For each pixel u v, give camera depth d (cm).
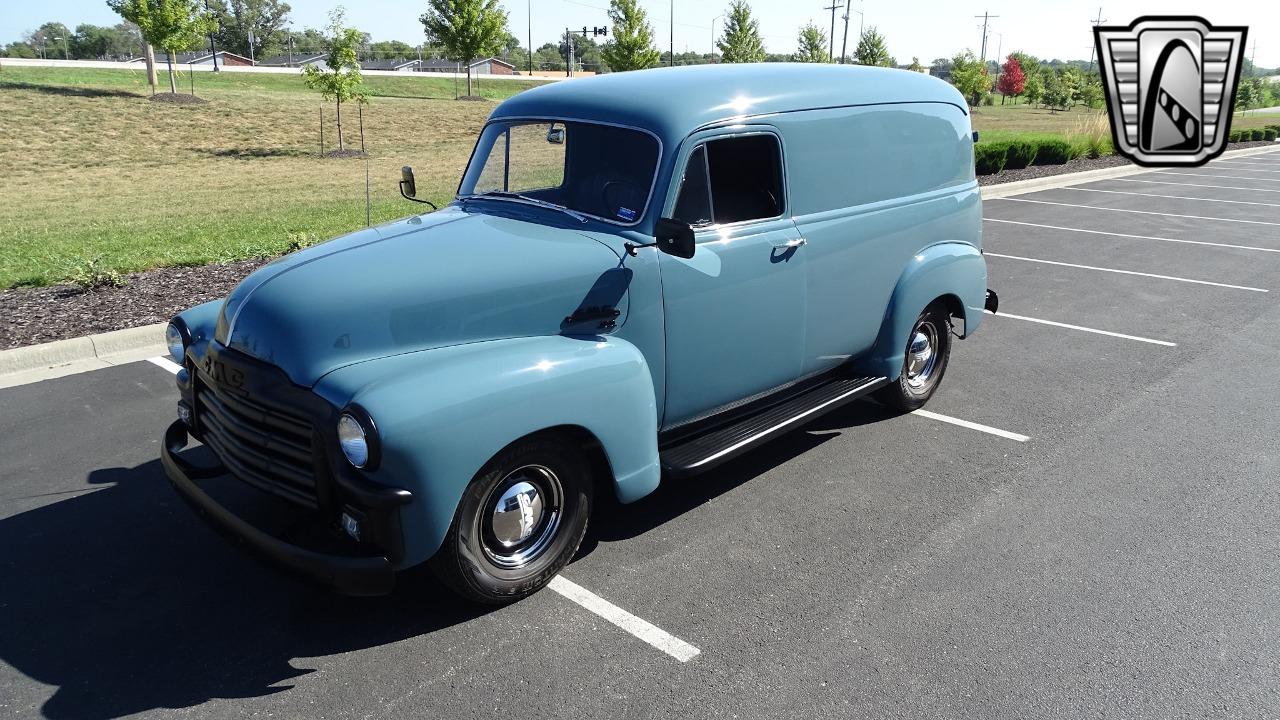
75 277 896
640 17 4397
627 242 403
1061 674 337
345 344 343
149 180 2175
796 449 548
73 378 654
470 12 4831
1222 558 421
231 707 317
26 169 2339
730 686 329
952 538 439
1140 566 413
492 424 336
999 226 1418
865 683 331
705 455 429
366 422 312
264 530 340
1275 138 3694
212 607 378
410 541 328
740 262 440
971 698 323
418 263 373
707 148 422
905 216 540
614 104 428
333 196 1844
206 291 868
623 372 383
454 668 339
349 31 2767
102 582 395
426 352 355
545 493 381
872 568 411
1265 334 799
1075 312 877
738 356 455
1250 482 502
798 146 465
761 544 433
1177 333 803
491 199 466
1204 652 351
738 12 4588
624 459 390
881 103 519
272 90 4712
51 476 497
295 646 352
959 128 587
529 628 365
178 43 3691
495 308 369
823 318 498
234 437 374
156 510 461
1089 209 1628
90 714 313
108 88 3866
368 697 323
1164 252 1199
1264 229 1397
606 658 346
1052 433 573
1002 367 705
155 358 700
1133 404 625
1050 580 401
